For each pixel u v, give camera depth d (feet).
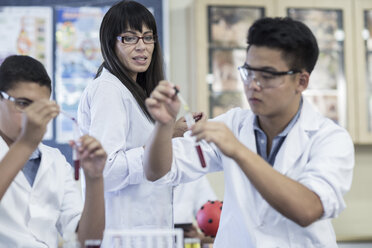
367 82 11.10
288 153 4.69
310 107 4.92
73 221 5.01
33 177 5.22
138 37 6.03
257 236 4.63
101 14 10.96
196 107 10.61
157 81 6.49
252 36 4.37
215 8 10.64
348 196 11.65
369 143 11.08
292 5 10.88
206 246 4.16
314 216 4.16
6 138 5.02
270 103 4.35
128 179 5.61
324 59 10.98
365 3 11.10
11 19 10.83
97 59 10.93
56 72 10.80
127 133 5.94
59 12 10.89
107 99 5.74
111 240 4.27
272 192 4.04
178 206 8.98
